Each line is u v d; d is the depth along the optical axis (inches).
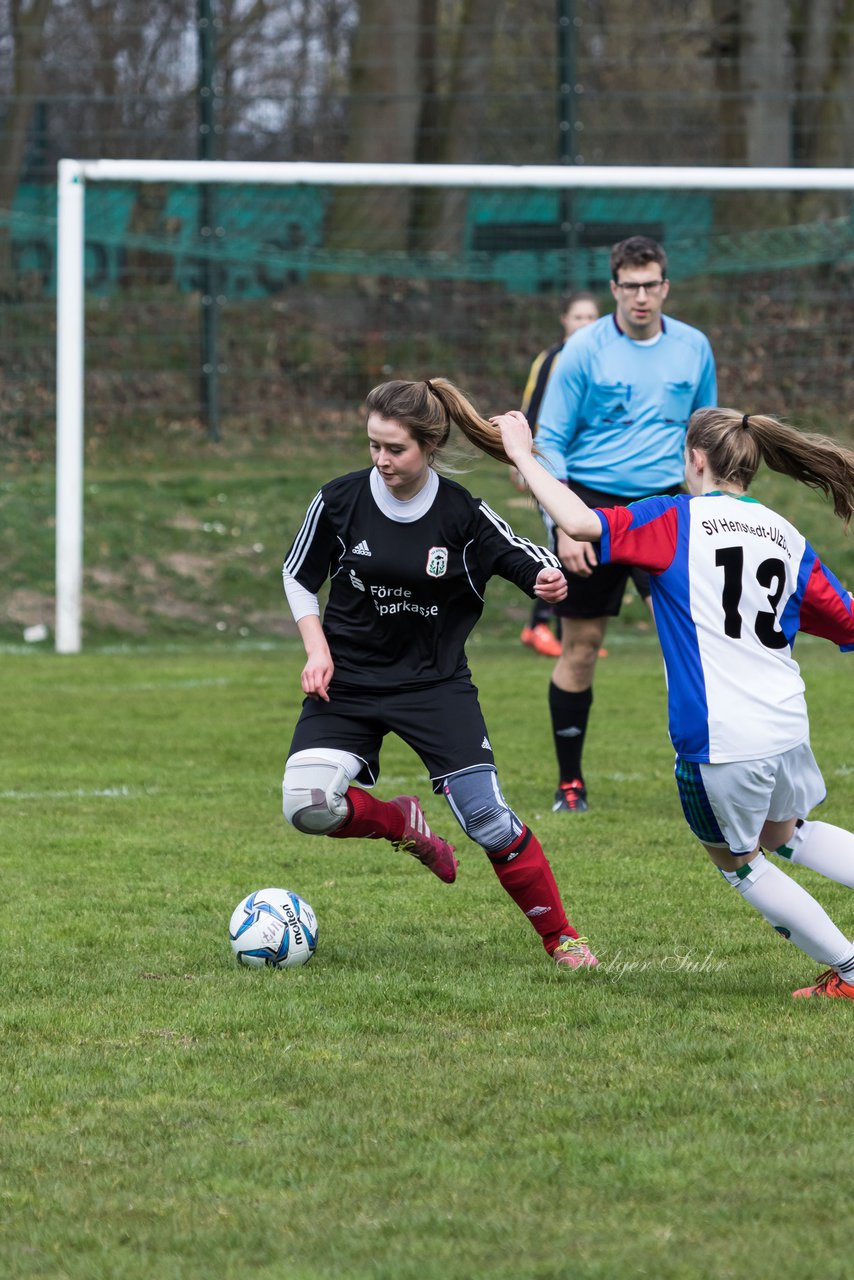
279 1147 427.5
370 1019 546.3
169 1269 356.2
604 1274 349.1
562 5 2363.4
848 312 2319.1
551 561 597.6
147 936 674.2
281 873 807.1
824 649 1748.3
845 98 2439.7
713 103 2805.1
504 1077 483.2
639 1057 502.0
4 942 665.0
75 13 2829.7
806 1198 389.7
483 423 590.9
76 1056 508.7
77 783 1062.4
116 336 2311.8
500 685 1501.0
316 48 3011.8
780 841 585.6
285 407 2313.0
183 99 2534.5
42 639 1819.6
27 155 2615.7
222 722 1305.4
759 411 2241.6
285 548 2068.2
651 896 748.0
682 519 564.7
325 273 2400.3
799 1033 525.0
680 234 2459.4
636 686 1494.8
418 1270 352.2
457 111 2758.4
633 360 992.2
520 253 2390.5
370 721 622.2
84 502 2105.1
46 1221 382.6
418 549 603.8
